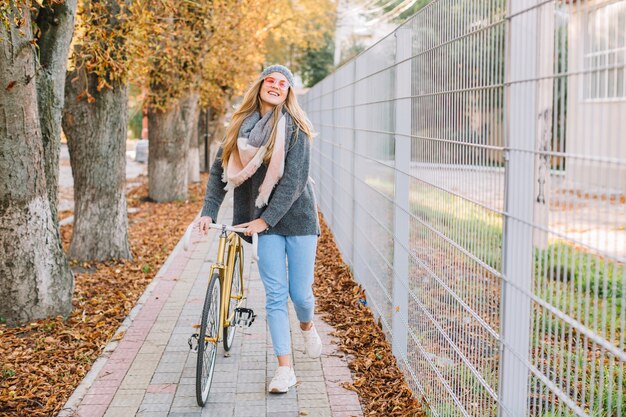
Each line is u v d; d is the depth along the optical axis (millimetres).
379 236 5879
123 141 9320
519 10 2531
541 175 2363
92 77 8891
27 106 5855
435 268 3881
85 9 8266
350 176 8102
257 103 4430
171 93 15133
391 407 4281
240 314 5121
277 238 4465
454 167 3439
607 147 1920
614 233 1879
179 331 5906
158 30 8922
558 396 2270
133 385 4668
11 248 5996
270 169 4188
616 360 2666
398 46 4820
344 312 6406
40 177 6113
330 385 4652
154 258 9633
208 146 26922
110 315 6527
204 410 4258
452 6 3463
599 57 1977
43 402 4449
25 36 5629
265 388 4605
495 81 2816
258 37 19438
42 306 6156
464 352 3330
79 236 9156
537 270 2426
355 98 7566
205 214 4582
